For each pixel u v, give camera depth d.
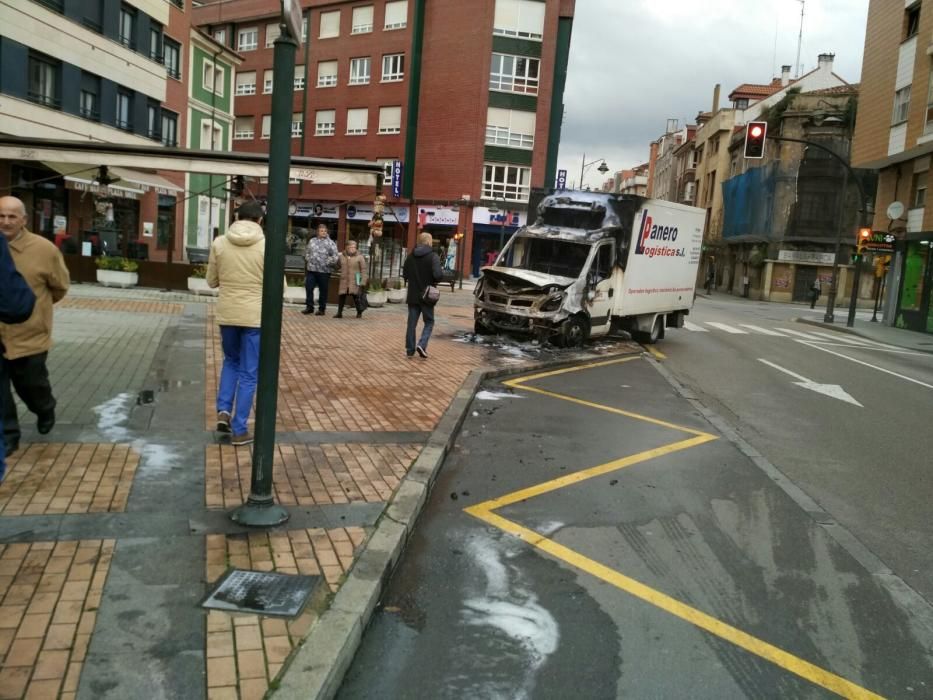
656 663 3.36
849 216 47.88
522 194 42.03
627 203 14.70
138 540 3.94
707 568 4.49
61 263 5.25
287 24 3.83
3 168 22.77
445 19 41.94
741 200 53.41
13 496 4.40
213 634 3.09
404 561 4.28
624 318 16.16
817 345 19.47
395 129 43.88
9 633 2.99
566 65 42.69
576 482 6.03
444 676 3.15
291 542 4.07
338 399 7.84
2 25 21.83
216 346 10.19
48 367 8.09
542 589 4.05
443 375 9.81
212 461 5.29
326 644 3.07
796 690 3.22
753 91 62.12
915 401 11.16
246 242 5.61
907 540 5.20
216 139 38.19
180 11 33.19
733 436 8.02
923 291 26.66
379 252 20.75
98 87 27.11
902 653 3.60
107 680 2.73
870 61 30.12
